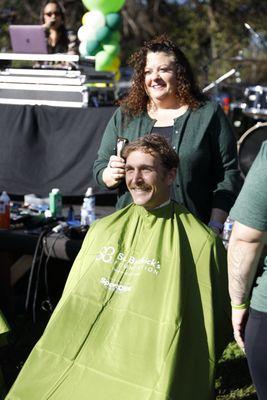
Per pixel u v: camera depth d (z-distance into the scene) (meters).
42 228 4.16
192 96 3.27
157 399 2.54
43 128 5.18
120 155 3.15
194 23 18.11
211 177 3.35
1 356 4.04
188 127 3.23
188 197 3.25
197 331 2.77
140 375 2.63
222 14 17.69
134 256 2.92
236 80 11.75
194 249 2.89
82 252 3.03
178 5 18.69
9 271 4.36
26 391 2.69
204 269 2.86
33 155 5.18
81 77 5.21
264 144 2.21
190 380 2.68
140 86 3.33
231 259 2.29
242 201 2.20
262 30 17.55
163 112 3.30
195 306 2.80
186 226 2.93
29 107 5.19
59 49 6.42
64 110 5.12
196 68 17.38
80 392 2.64
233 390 3.71
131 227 2.99
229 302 2.94
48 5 6.34
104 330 2.78
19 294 4.73
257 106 8.11
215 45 17.50
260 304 2.26
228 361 3.99
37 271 4.14
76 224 4.25
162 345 2.67
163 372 2.60
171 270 2.83
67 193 5.09
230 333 3.00
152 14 18.53
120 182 3.22
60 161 5.12
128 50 17.22
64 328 2.81
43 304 4.36
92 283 2.90
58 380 2.69
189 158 3.20
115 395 2.60
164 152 2.90
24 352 4.09
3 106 5.24
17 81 5.41
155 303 2.78
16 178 5.20
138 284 2.83
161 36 3.31
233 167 3.30
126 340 2.72
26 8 17.33
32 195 4.92
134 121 3.34
